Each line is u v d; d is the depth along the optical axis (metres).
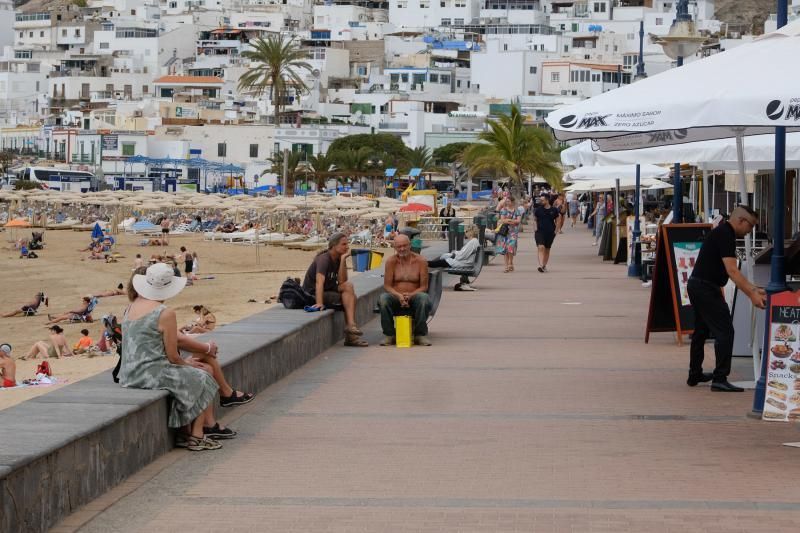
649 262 27.36
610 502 8.30
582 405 12.09
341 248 16.84
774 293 11.07
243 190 140.75
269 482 8.95
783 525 7.70
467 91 195.88
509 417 11.46
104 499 8.49
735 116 9.66
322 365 15.07
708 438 10.45
